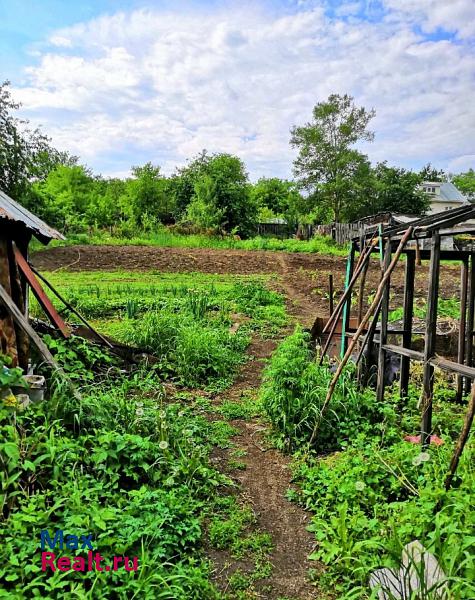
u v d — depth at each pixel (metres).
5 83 25.83
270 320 13.37
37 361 5.83
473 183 97.06
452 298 17.11
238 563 3.68
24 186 28.03
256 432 6.12
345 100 44.75
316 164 45.75
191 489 4.45
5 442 3.56
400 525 3.54
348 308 8.22
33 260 23.00
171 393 7.33
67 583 2.92
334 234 38.97
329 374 6.45
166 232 35.91
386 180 48.69
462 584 2.64
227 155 45.19
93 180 53.56
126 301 13.91
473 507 3.45
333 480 4.50
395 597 2.89
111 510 3.58
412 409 6.18
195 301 12.88
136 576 3.12
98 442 4.46
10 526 3.25
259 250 31.84
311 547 3.90
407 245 6.64
